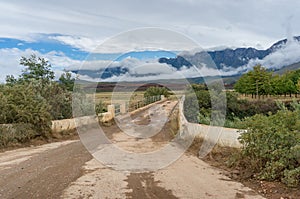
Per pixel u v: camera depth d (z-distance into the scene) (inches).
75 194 267.1
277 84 1796.3
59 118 815.1
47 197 258.7
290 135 324.8
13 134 570.3
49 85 875.4
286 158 315.0
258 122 344.5
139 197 261.1
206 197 262.5
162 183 305.3
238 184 302.5
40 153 483.2
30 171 351.6
